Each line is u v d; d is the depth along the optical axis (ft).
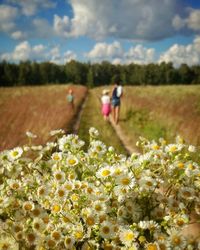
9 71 383.04
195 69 417.08
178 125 44.91
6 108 85.56
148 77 433.07
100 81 474.08
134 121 57.98
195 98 93.81
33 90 197.06
